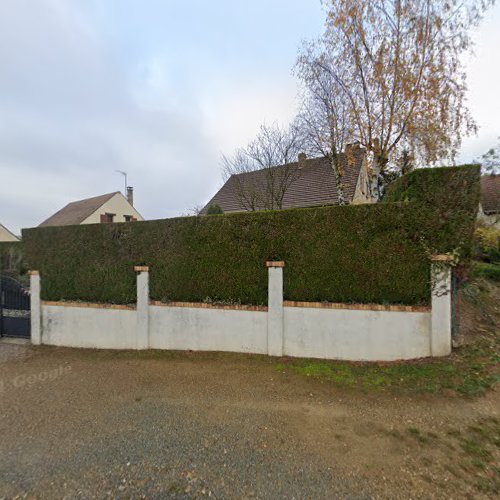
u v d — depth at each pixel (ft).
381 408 9.97
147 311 16.80
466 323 15.15
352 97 23.91
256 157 35.06
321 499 6.25
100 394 11.69
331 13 22.72
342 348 14.07
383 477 6.84
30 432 9.06
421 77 21.93
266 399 10.91
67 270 18.47
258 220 15.35
